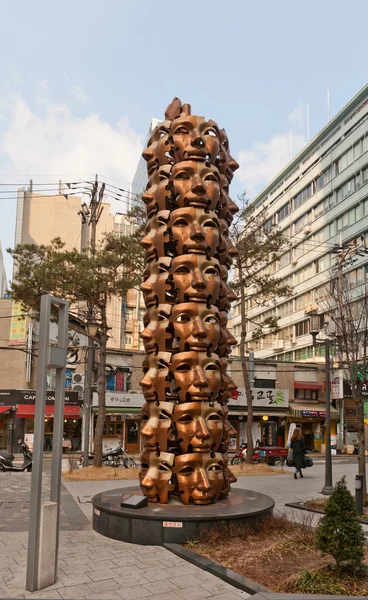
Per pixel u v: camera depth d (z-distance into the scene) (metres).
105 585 6.68
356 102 42.66
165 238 10.84
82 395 31.81
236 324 65.19
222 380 10.81
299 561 7.46
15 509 12.38
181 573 7.17
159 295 10.67
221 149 11.71
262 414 36.94
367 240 39.94
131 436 33.88
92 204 25.75
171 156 11.57
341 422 39.09
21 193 54.09
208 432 9.84
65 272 19.77
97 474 18.97
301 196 51.03
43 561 6.60
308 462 20.28
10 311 33.69
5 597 6.24
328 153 46.22
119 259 20.27
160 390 10.22
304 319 48.03
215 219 10.88
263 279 25.81
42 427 6.84
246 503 9.94
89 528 9.99
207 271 10.64
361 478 11.77
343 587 6.28
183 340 10.21
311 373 40.09
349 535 6.68
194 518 8.61
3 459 21.97
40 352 7.05
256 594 6.04
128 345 62.62
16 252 20.53
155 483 9.85
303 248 49.50
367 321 14.84
